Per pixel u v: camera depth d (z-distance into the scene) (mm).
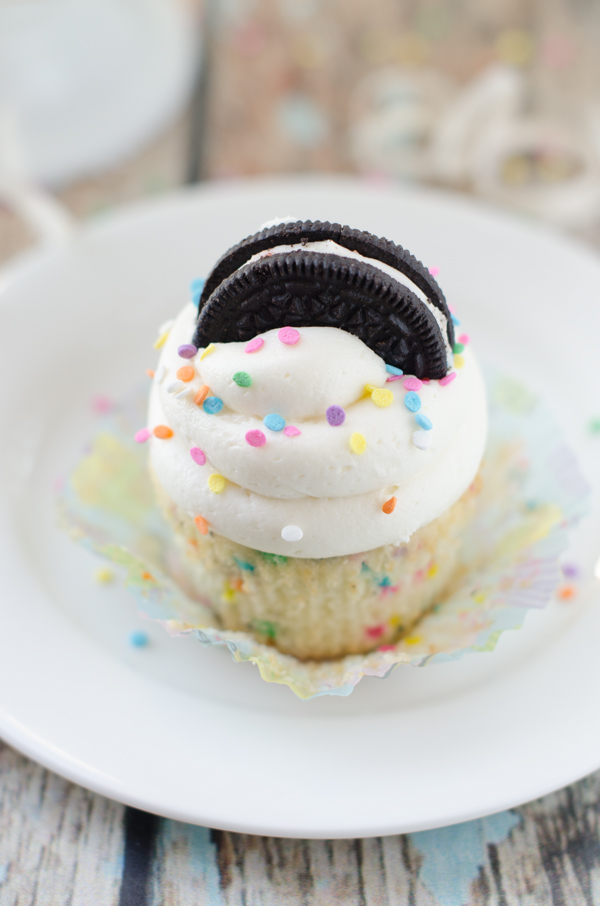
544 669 225
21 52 361
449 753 212
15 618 233
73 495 252
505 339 289
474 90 352
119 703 220
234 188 307
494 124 340
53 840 211
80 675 224
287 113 361
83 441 277
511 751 211
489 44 394
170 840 210
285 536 213
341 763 211
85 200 330
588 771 207
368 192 305
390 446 212
